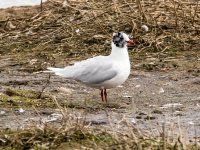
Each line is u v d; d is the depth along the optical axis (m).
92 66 13.88
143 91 15.23
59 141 10.57
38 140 10.62
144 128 11.66
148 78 16.45
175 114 12.90
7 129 11.20
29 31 20.97
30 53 19.25
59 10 22.22
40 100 14.02
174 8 20.64
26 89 15.20
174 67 17.52
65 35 20.30
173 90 15.30
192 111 13.17
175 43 19.53
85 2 22.33
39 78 16.47
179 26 20.48
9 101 13.72
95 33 20.25
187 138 10.66
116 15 21.17
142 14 20.86
